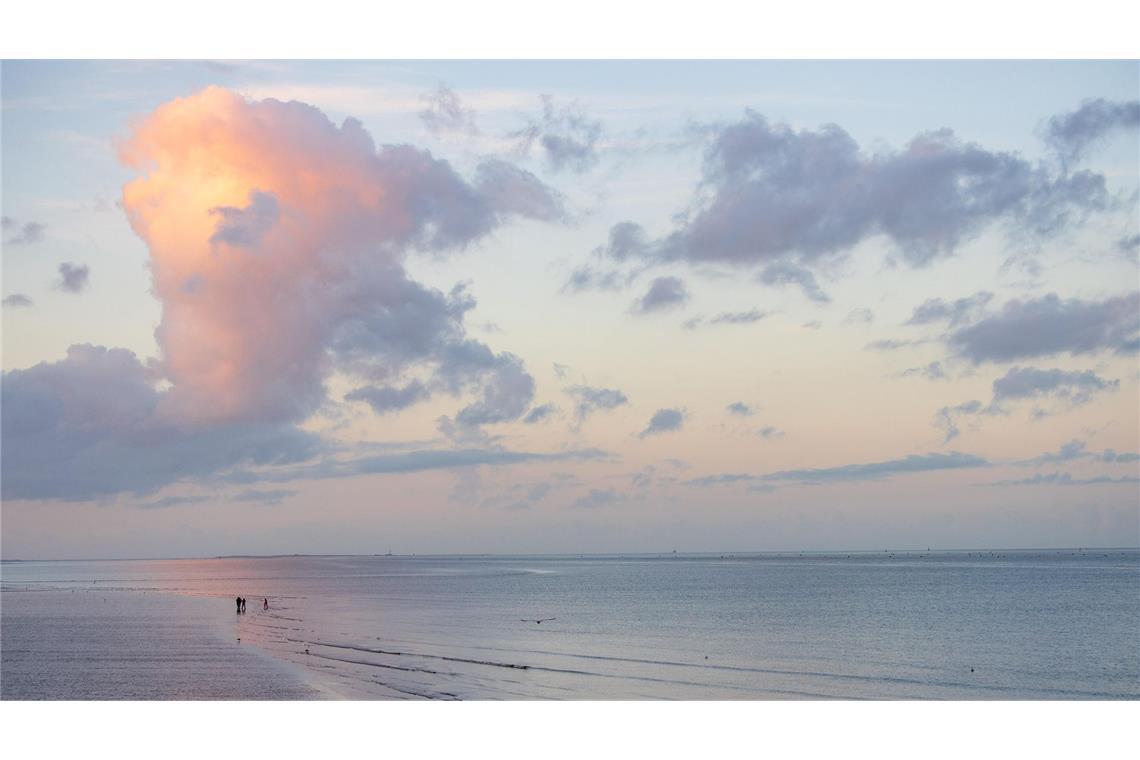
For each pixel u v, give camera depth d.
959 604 144.25
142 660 66.31
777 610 134.75
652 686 64.44
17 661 65.31
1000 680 70.38
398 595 175.88
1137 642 94.19
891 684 67.94
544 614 126.56
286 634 90.19
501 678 64.62
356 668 65.69
